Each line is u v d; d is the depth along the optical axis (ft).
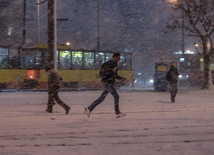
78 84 122.83
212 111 57.26
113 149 30.66
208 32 123.44
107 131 39.19
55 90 53.11
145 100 77.15
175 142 33.65
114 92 48.21
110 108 60.85
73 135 36.94
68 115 51.88
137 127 41.75
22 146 31.81
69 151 29.86
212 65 149.48
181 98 83.35
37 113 54.13
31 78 114.83
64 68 120.78
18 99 79.56
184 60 156.76
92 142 33.55
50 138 35.40
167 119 48.03
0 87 111.96
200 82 151.94
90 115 51.78
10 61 113.70
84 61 125.70
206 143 33.24
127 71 136.36
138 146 31.86
